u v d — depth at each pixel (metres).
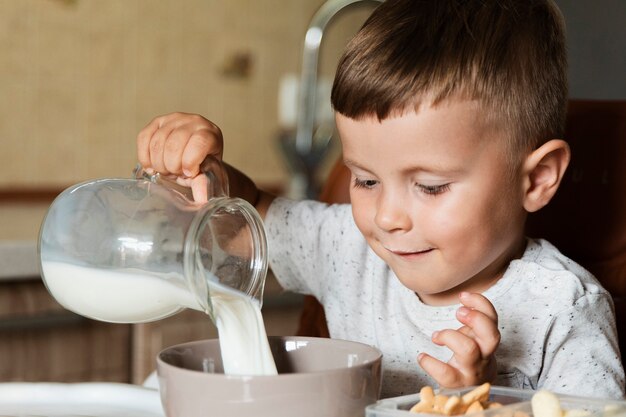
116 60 3.44
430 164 0.77
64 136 3.34
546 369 0.87
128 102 3.48
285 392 0.56
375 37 0.80
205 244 0.72
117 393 0.78
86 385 0.78
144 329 1.51
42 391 0.77
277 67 3.86
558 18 0.90
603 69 1.31
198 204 0.72
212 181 0.87
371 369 0.60
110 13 3.41
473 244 0.80
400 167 0.78
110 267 0.70
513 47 0.82
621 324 1.06
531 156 0.84
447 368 0.67
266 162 3.85
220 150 0.90
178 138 0.87
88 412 0.74
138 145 0.92
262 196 1.14
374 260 1.02
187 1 3.59
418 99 0.76
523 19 0.84
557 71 0.88
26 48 3.23
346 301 1.03
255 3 3.77
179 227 0.69
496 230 0.82
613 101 1.10
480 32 0.80
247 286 0.75
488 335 0.69
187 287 0.68
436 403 0.54
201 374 0.57
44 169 3.30
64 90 3.33
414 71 0.76
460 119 0.77
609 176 1.08
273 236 1.12
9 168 3.22
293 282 1.13
